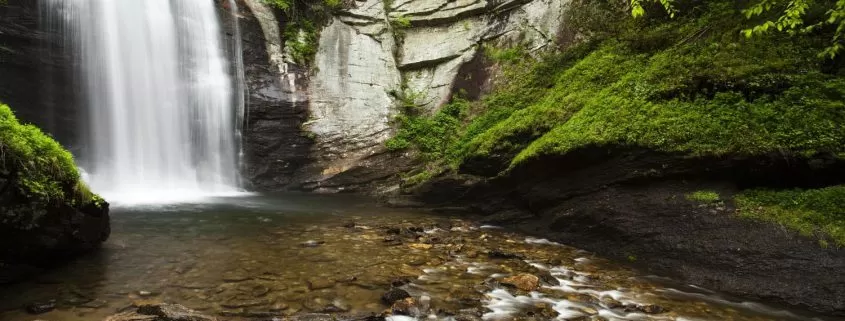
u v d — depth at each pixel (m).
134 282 5.07
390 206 11.81
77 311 4.20
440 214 10.62
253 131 15.56
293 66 16.52
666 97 7.54
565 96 9.98
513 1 15.09
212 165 14.94
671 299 4.98
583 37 12.69
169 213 9.87
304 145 15.85
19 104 11.62
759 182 6.20
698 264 5.79
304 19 17.36
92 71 12.69
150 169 13.64
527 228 8.73
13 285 4.82
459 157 11.84
